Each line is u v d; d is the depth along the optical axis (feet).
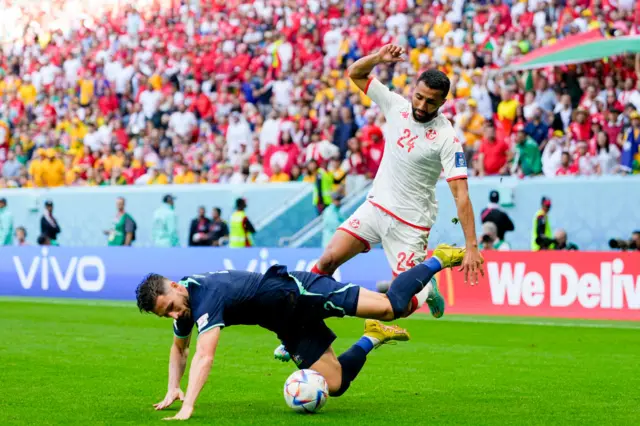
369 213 60.34
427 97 54.90
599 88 128.47
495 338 88.79
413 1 160.76
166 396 49.88
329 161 136.56
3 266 153.17
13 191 157.28
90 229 150.10
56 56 203.10
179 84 176.14
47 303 133.49
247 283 47.26
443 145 56.08
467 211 54.44
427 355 76.02
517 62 130.72
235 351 78.23
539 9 146.10
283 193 133.69
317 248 123.13
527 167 122.72
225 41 176.24
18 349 79.36
